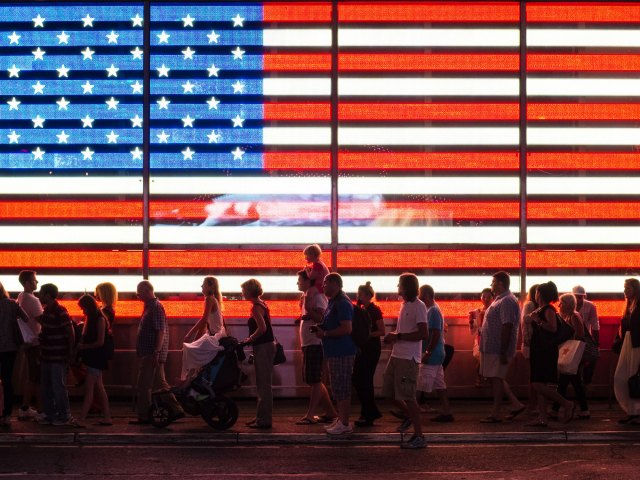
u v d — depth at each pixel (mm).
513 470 10344
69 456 11203
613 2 16203
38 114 16109
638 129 16203
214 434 12375
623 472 10219
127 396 15797
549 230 16047
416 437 11836
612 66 16203
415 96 16062
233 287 15883
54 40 16156
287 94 16031
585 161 16125
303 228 15945
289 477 9930
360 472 10219
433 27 16109
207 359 12945
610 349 16031
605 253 16078
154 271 15914
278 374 15766
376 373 15836
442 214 16000
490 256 15992
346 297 12492
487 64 16109
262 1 16078
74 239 15984
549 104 16141
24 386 14164
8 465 10594
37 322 14008
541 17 16156
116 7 16125
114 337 15836
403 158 16016
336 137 15984
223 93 16047
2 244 16016
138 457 11148
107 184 16000
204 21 16078
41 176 16047
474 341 15781
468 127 16062
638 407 13406
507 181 16047
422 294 13523
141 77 16078
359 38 16062
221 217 15953
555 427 13102
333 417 13695
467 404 15656
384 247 15938
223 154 16000
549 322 13102
